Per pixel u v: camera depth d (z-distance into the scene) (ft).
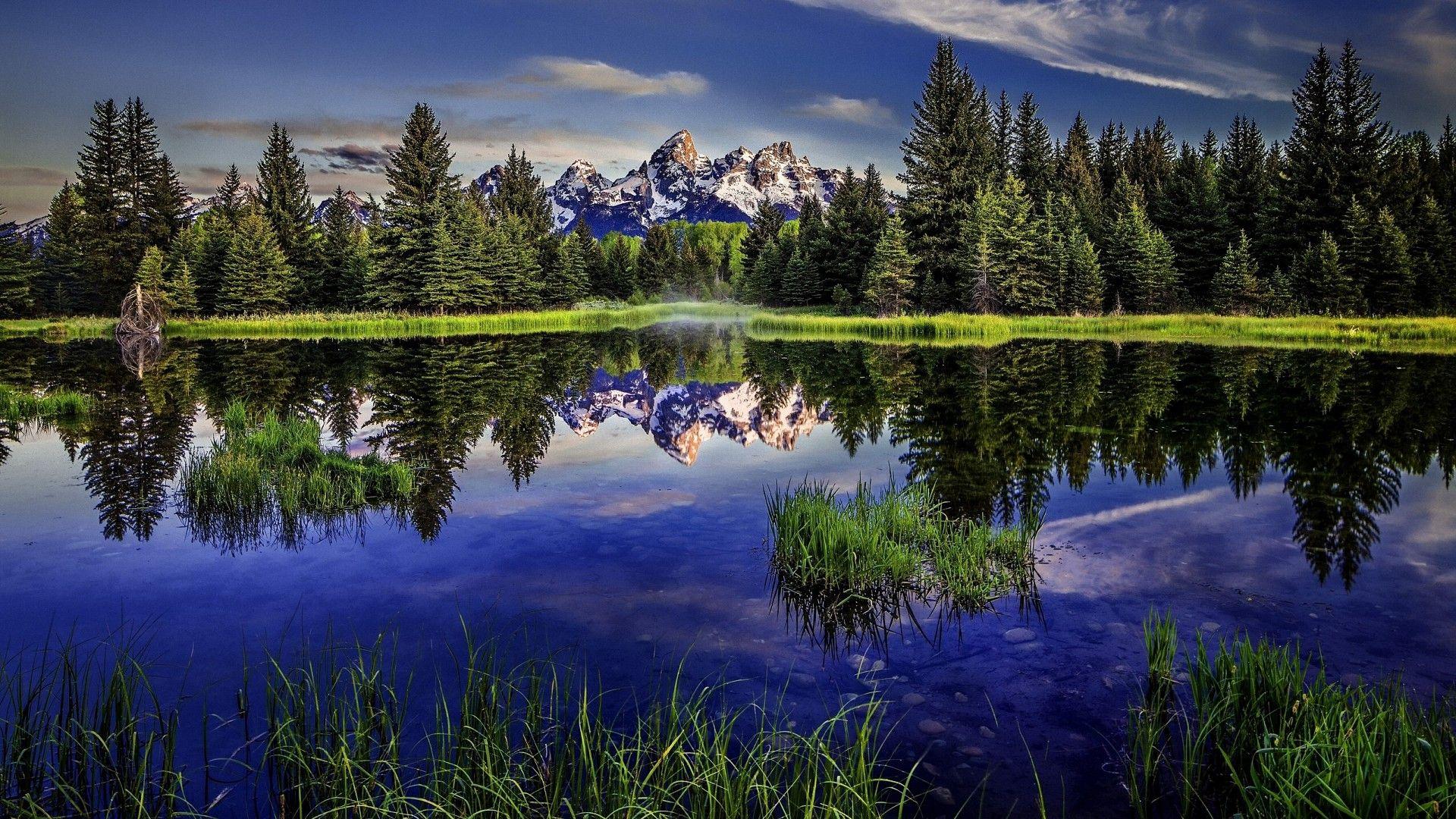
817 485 25.76
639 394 60.95
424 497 27.30
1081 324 124.57
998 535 21.20
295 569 19.53
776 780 10.46
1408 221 133.28
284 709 11.21
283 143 199.11
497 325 167.12
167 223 182.09
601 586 18.29
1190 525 22.71
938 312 153.58
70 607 16.97
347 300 187.11
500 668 13.84
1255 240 152.25
